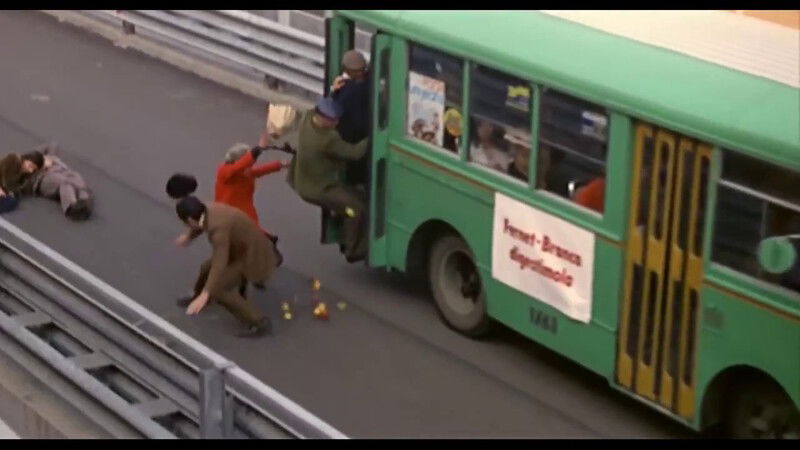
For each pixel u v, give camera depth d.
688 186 11.19
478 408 12.51
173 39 23.53
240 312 13.73
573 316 12.33
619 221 11.74
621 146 11.61
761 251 10.68
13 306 13.25
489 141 13.01
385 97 14.08
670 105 11.18
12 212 17.16
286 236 16.55
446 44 13.17
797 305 10.55
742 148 10.70
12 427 12.10
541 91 12.32
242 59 22.08
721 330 11.11
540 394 12.77
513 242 12.88
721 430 11.97
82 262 15.73
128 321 11.32
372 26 14.02
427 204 13.85
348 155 14.26
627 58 12.05
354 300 14.81
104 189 17.94
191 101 21.64
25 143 19.50
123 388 11.87
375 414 12.39
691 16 13.27
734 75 11.50
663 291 11.52
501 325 14.06
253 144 19.59
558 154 12.28
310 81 20.92
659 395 11.72
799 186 10.48
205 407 10.34
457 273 13.97
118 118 20.72
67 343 12.63
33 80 22.58
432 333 14.02
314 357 13.48
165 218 17.06
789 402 10.99
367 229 14.56
